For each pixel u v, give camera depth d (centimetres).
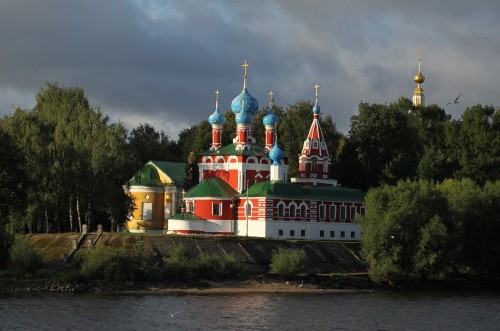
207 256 14350
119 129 17512
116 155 17212
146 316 11025
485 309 12512
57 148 16650
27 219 16425
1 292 12569
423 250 14775
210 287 13625
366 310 12125
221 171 18600
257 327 10550
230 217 17812
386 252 14962
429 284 15188
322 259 16088
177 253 14250
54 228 17812
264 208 17362
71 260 14812
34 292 12638
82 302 11875
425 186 15625
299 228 17850
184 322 10712
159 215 19625
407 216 15038
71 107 18038
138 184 19512
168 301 12256
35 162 16462
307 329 10538
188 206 17962
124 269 13438
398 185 15688
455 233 15312
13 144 15325
